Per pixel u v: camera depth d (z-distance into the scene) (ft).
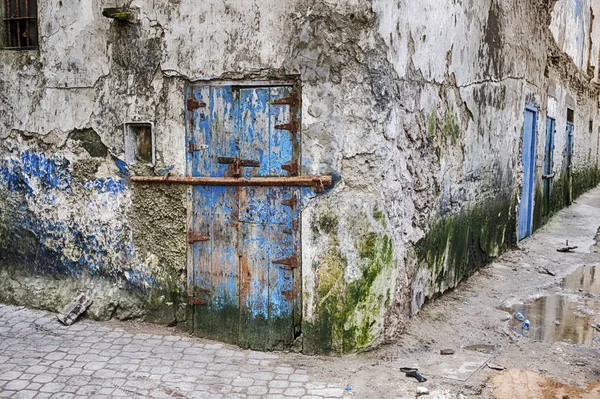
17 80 20.54
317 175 15.79
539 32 34.53
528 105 32.76
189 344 17.15
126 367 15.52
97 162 19.24
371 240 15.85
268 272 16.60
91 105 19.12
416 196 18.39
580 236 35.83
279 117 16.16
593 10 59.36
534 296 22.99
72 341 17.31
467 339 17.84
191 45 17.01
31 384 14.49
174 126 17.57
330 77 15.49
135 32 17.95
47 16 19.67
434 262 20.40
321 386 14.43
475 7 22.81
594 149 66.23
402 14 16.51
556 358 16.63
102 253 19.44
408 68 17.11
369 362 15.80
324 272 15.93
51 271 20.62
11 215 21.34
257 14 16.03
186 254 17.74
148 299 18.63
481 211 25.59
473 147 23.82
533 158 34.96
